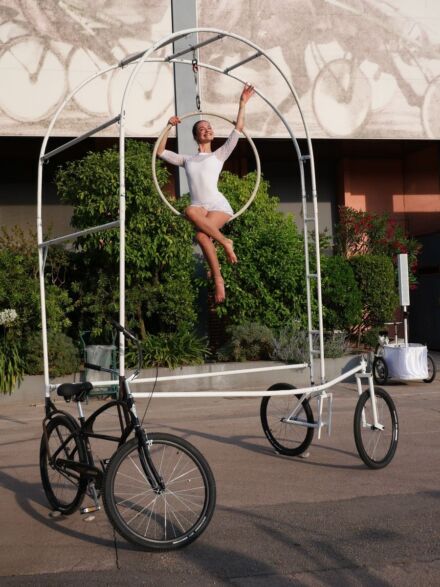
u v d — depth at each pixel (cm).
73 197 1217
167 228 1219
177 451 497
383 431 672
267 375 1255
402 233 1611
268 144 1595
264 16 1469
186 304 1266
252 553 455
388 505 545
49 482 563
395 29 1521
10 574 434
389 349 1230
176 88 1411
